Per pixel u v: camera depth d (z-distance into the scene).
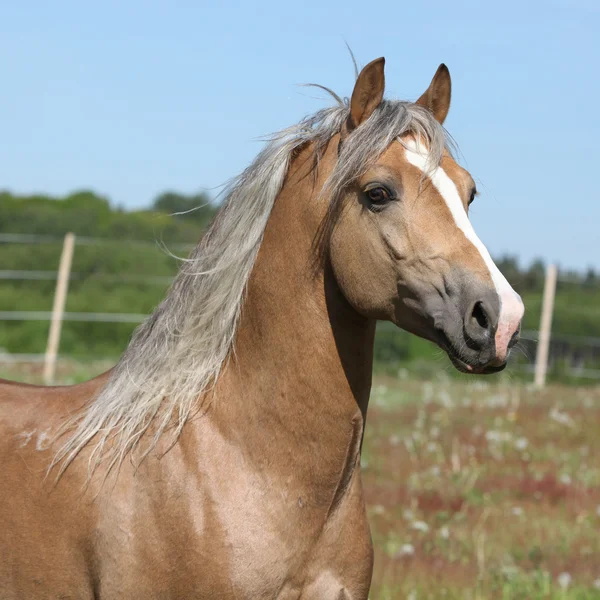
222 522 5.46
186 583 5.45
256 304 5.82
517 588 9.49
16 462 5.91
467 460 15.41
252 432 5.67
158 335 6.03
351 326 5.73
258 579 5.45
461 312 5.24
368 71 5.65
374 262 5.50
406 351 34.06
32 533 5.73
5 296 37.47
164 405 5.81
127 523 5.54
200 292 5.95
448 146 5.89
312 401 5.66
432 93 6.20
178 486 5.54
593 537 11.46
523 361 33.12
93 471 5.71
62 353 35.22
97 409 5.91
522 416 19.00
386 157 5.51
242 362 5.82
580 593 9.45
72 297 38.22
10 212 44.16
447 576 9.80
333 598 5.68
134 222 45.16
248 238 5.87
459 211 5.42
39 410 6.15
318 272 5.70
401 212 5.43
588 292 38.50
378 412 19.25
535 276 36.94
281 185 5.91
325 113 5.96
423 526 11.24
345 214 5.57
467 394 22.20
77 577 5.66
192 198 49.88
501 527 11.80
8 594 5.78
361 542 5.83
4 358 24.59
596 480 14.42
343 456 5.71
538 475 14.46
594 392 23.42
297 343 5.69
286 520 5.56
